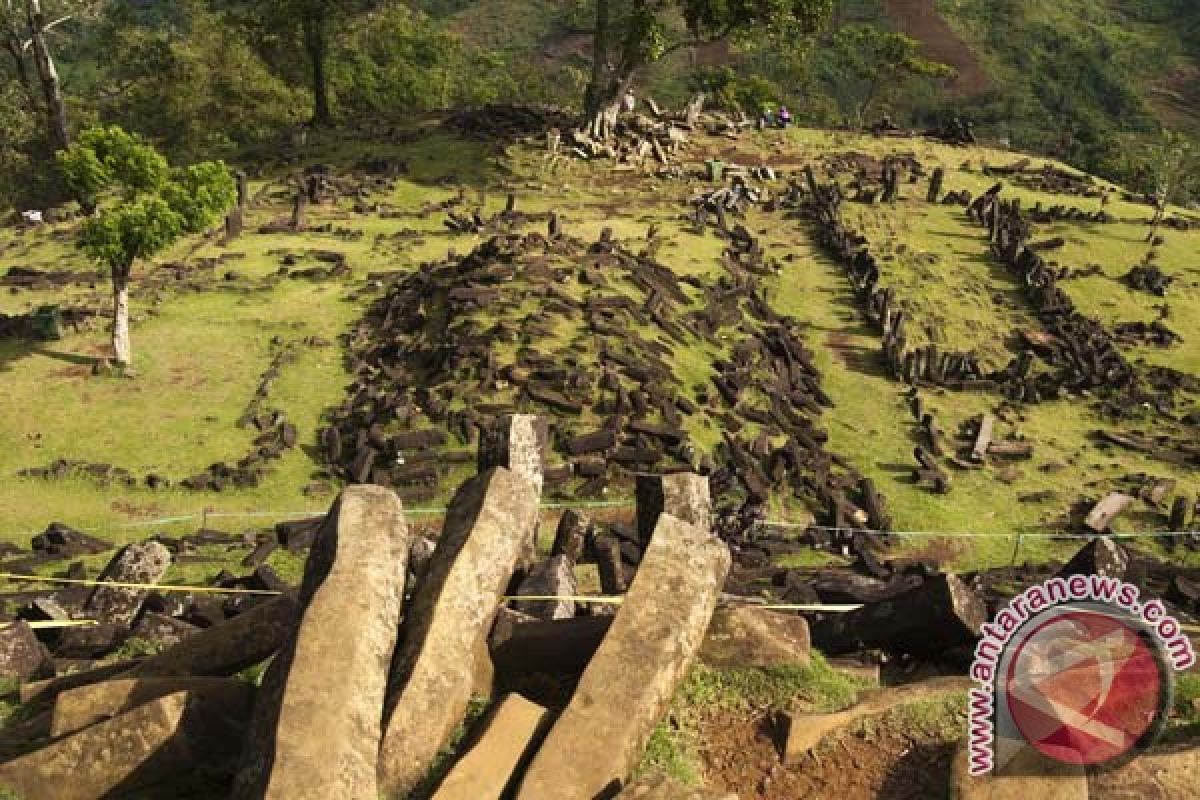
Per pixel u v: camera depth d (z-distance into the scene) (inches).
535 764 272.2
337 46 2775.6
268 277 1302.9
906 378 1219.2
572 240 1306.6
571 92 3880.4
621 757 279.7
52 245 1450.5
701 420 991.6
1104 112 5329.7
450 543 339.9
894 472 1026.1
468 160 1850.4
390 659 297.4
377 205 1633.9
